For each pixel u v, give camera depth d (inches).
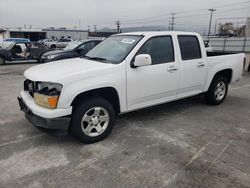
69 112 137.3
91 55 183.8
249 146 149.0
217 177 116.6
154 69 169.2
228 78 239.6
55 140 154.9
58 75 136.4
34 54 612.7
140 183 111.9
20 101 163.8
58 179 114.5
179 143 151.9
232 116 203.0
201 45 203.2
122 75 154.1
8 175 117.4
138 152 139.9
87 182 112.5
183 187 109.3
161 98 180.5
